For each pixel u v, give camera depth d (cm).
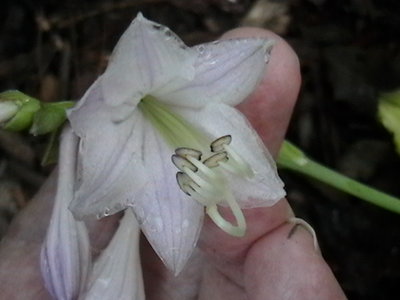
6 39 18
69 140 10
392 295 16
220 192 10
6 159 17
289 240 11
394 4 18
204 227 11
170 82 10
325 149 17
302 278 10
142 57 9
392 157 17
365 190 13
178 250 10
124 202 10
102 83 9
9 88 18
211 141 10
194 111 10
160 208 10
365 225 16
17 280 12
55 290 10
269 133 12
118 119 10
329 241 16
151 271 12
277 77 11
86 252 10
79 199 9
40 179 17
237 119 10
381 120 15
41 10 18
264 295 11
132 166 10
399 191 16
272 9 18
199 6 18
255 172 10
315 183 16
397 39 18
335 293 10
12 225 12
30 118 10
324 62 17
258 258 11
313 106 17
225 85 10
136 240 10
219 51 10
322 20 18
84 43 18
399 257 16
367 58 17
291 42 18
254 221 11
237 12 18
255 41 10
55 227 10
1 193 17
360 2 18
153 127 10
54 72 18
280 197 10
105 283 10
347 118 17
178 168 10
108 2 18
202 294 12
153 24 9
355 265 16
